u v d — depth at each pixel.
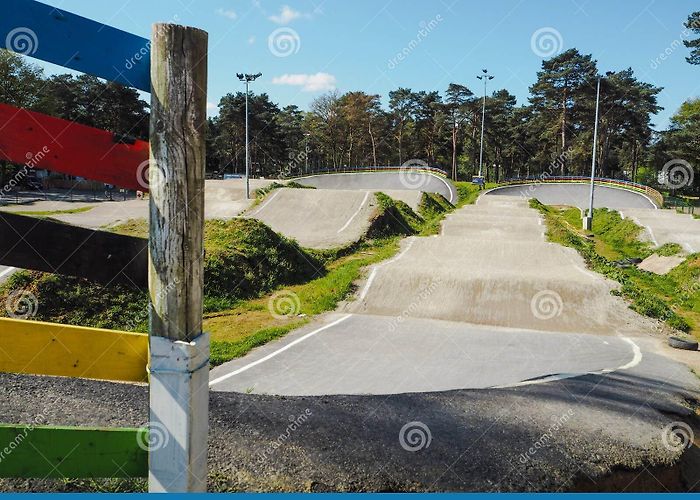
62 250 2.40
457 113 72.88
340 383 8.71
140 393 6.10
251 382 8.76
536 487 4.88
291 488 4.39
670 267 23.02
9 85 38.44
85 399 5.73
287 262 19.00
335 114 84.62
